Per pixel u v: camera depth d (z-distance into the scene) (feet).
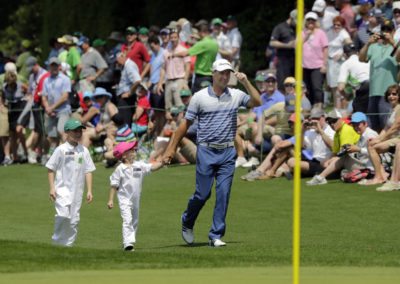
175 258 110.83
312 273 100.78
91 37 341.82
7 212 167.32
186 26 238.89
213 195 172.96
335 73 209.67
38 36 387.55
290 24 213.66
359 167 171.63
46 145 219.00
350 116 178.81
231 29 239.50
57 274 99.50
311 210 154.61
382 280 96.48
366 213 150.41
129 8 344.28
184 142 200.23
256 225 145.59
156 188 181.47
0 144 224.33
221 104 124.16
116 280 95.86
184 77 210.18
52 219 159.84
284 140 180.86
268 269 102.94
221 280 95.76
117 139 201.05
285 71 214.07
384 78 176.04
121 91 208.95
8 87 222.48
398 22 185.26
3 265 104.83
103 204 170.19
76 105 224.74
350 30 219.00
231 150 125.29
